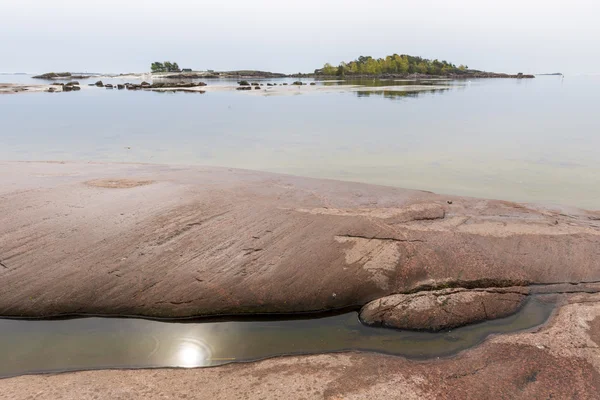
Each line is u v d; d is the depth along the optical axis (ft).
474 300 9.72
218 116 48.91
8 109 58.03
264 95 84.28
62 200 13.43
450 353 8.42
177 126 41.09
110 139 33.78
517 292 10.01
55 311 9.69
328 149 29.09
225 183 15.90
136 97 81.25
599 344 8.26
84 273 10.21
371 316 9.56
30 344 8.80
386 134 34.88
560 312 9.38
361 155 27.02
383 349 8.63
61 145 31.07
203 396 7.18
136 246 11.00
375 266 10.60
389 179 21.34
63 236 11.32
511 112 50.06
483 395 7.19
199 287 10.00
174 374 7.77
